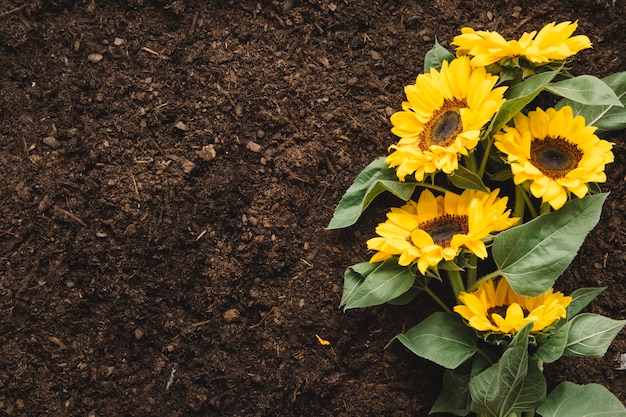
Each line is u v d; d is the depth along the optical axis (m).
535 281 1.30
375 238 1.35
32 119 1.44
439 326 1.36
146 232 1.42
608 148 1.31
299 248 1.43
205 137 1.44
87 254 1.42
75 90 1.44
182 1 1.46
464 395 1.38
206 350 1.43
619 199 1.43
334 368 1.42
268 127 1.44
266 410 1.42
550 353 1.31
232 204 1.43
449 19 1.46
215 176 1.43
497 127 1.33
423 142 1.35
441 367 1.42
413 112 1.39
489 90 1.32
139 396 1.42
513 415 1.34
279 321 1.42
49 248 1.42
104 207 1.42
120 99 1.44
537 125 1.33
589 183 1.38
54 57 1.45
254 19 1.47
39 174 1.43
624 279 1.42
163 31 1.46
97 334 1.42
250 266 1.43
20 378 1.41
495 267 1.43
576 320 1.33
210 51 1.46
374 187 1.38
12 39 1.44
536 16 1.45
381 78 1.46
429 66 1.40
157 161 1.43
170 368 1.42
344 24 1.46
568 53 1.31
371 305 1.34
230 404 1.42
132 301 1.42
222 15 1.47
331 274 1.43
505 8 1.46
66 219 1.42
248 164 1.44
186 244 1.43
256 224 1.43
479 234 1.30
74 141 1.44
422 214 1.36
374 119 1.44
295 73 1.45
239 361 1.42
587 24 1.45
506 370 1.29
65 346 1.42
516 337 1.26
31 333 1.42
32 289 1.42
